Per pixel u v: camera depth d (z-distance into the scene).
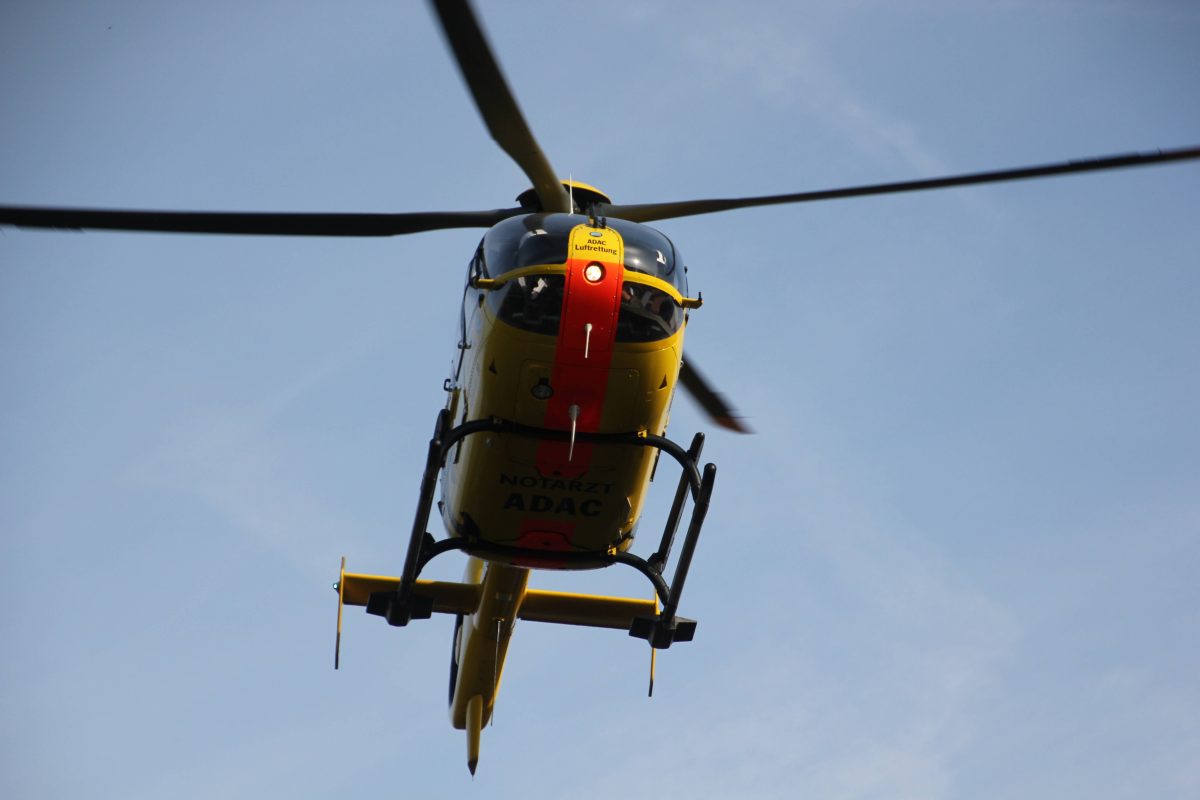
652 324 40.84
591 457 42.62
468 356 43.53
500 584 50.09
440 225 43.72
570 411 41.34
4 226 37.97
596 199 45.94
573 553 45.72
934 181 40.06
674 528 46.84
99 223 38.47
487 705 53.78
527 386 41.06
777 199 43.00
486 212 44.62
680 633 46.62
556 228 41.62
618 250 40.78
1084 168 38.19
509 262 41.19
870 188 41.09
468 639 53.31
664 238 43.09
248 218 40.00
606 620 52.91
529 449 42.25
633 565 46.75
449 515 46.56
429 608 46.69
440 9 32.25
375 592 47.12
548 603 52.72
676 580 44.44
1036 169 38.72
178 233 39.44
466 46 33.88
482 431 42.31
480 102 37.41
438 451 41.41
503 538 45.12
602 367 40.72
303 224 41.09
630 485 43.78
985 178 39.28
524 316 40.53
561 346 40.34
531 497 43.72
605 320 40.16
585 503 44.03
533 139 40.31
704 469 42.47
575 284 40.03
